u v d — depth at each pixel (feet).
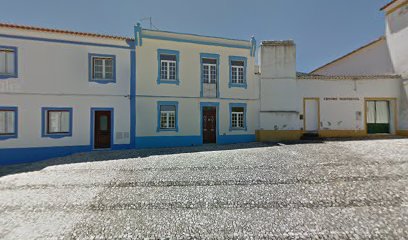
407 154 27.55
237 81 50.24
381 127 51.34
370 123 51.37
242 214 15.38
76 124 39.83
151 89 44.14
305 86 51.11
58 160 33.40
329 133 50.55
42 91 38.09
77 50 39.96
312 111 51.34
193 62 47.06
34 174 25.64
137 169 26.04
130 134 42.60
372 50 56.65
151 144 43.83
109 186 20.98
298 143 42.60
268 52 50.98
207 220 14.76
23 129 37.14
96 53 41.01
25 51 37.29
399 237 12.30
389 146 33.78
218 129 48.39
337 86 51.26
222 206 16.61
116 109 42.04
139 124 43.32
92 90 40.73
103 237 13.16
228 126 48.96
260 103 50.80
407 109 48.44
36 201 18.10
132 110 42.70
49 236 13.30
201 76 47.42
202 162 28.27
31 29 37.04
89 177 23.70
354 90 51.08
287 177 21.54
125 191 19.75
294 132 49.88
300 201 16.81
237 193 18.65
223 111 48.75
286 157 29.09
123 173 24.68
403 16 49.26
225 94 48.88
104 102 41.37
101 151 39.70
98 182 22.09
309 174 21.99
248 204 16.75
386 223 13.57
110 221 14.90
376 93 50.78
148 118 43.88
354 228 13.25
